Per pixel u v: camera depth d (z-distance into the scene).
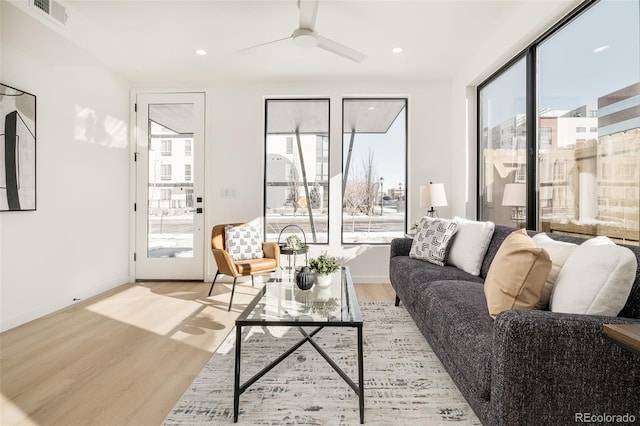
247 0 2.43
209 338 2.36
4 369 1.92
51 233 2.91
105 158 3.62
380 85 4.02
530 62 2.62
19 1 2.25
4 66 2.50
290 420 1.47
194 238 4.07
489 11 2.58
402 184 4.21
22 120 2.61
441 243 2.69
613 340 0.97
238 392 1.48
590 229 2.01
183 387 1.74
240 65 3.57
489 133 3.43
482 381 1.23
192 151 4.06
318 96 4.11
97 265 3.50
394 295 3.47
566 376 1.03
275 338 2.36
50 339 2.34
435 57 3.40
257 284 3.90
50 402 1.61
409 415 1.51
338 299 1.94
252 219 4.06
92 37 2.83
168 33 2.90
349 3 2.46
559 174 2.32
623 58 1.78
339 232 4.07
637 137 1.69
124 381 1.80
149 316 2.81
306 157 4.22
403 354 2.10
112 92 3.73
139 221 4.08
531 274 1.35
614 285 1.12
